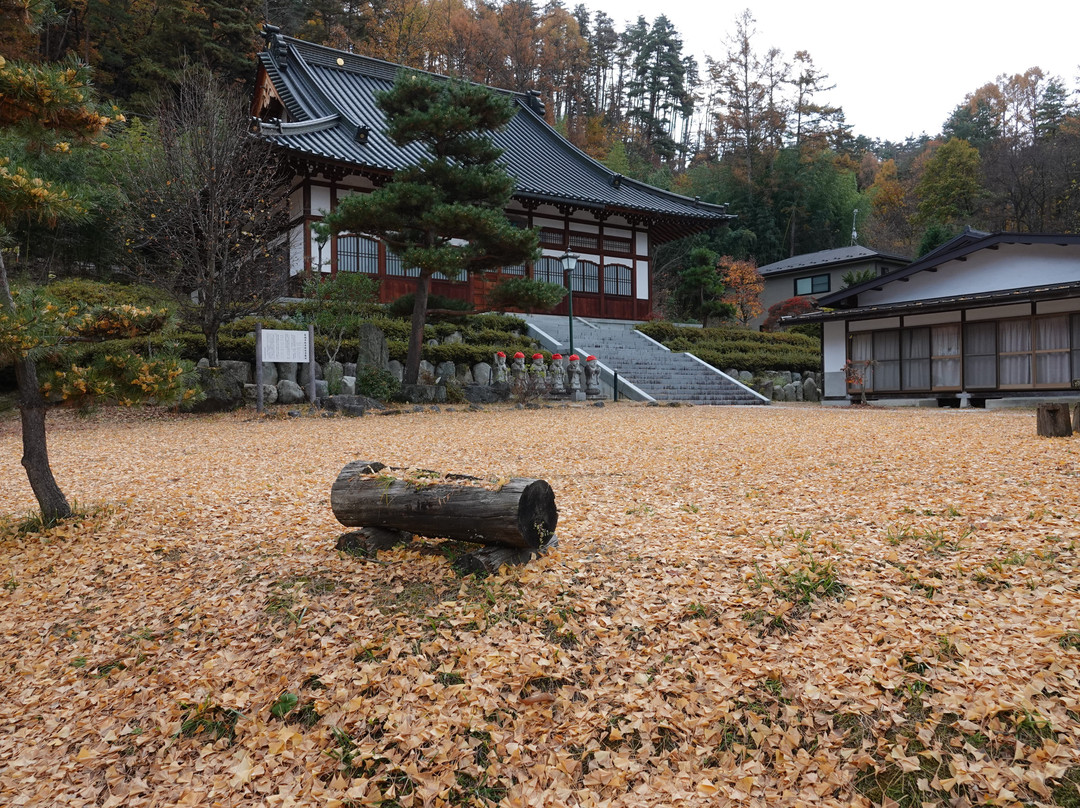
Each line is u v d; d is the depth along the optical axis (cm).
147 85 2970
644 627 373
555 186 2533
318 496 690
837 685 311
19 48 578
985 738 270
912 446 881
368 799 281
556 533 522
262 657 383
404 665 357
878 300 2059
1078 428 916
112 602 470
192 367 641
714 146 5828
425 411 1491
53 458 977
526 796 276
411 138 1568
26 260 1941
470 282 2361
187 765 321
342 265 2109
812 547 463
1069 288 1501
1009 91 5966
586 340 2230
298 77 2516
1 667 410
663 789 271
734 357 2323
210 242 1460
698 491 666
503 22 5162
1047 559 412
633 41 6438
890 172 5897
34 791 312
